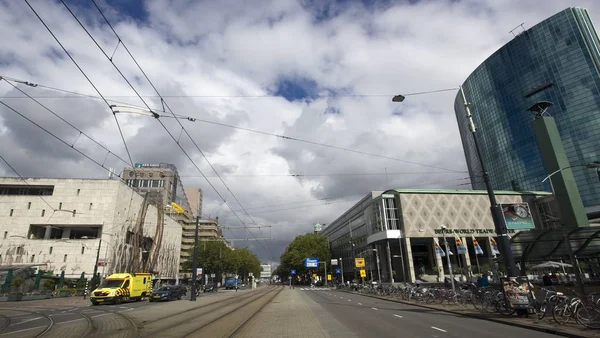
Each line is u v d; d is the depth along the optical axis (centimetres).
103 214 6212
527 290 1430
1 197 6194
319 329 1265
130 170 11806
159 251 8400
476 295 1950
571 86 8344
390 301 2812
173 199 12162
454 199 7369
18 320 1738
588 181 7800
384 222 7200
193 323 1540
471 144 10481
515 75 9319
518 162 8894
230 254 9256
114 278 3403
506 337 1010
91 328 1403
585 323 1102
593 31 8562
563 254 2591
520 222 3200
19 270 4641
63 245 5969
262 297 4009
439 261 6366
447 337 1028
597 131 7800
